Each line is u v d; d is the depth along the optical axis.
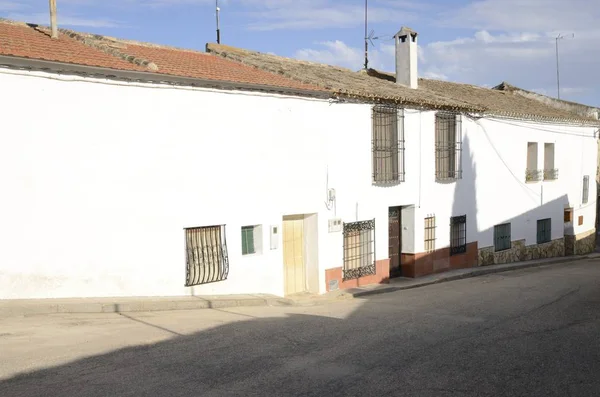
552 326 9.38
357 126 15.50
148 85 10.95
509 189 21.98
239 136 12.55
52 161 9.71
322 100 14.44
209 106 11.97
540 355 7.46
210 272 12.13
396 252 17.66
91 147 10.20
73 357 6.70
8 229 9.23
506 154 21.70
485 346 7.92
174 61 13.41
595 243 28.92
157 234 11.16
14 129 9.29
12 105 9.26
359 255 15.91
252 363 6.77
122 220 10.64
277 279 13.48
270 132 13.21
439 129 18.53
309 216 14.63
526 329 9.12
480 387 6.16
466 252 19.77
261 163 13.05
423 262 17.88
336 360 7.02
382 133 16.38
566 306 11.49
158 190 11.16
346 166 15.21
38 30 13.18
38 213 9.55
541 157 23.86
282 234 14.13
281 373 6.43
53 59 9.65
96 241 10.29
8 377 5.94
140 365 6.52
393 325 9.37
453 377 6.47
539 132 23.58
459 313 10.75
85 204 10.14
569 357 7.38
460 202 19.41
